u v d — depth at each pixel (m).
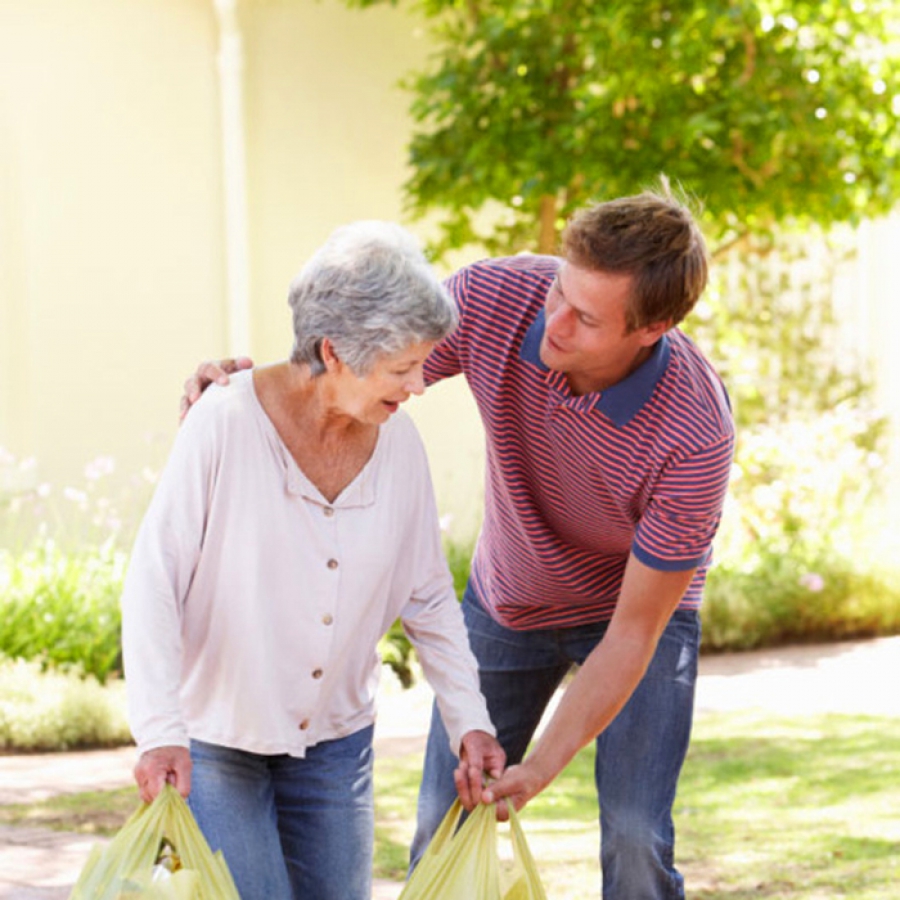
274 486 3.85
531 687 5.06
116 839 3.58
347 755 4.21
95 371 13.16
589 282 3.88
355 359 3.62
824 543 14.27
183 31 13.54
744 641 12.91
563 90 12.97
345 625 3.99
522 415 4.44
